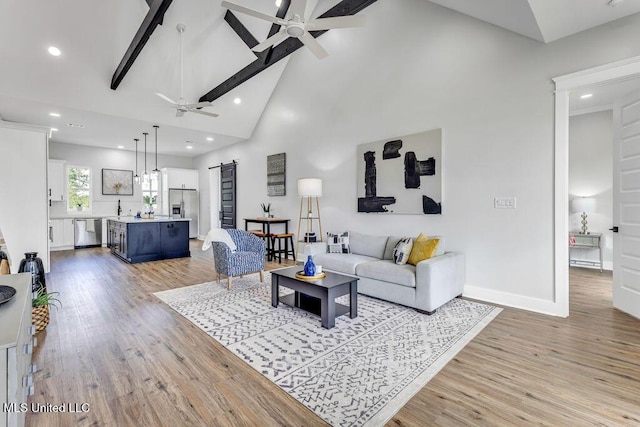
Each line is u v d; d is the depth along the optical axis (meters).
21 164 4.58
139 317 3.10
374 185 4.62
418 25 4.11
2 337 0.88
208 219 9.26
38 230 4.73
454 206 3.83
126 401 1.80
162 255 6.24
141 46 3.87
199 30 4.76
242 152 7.57
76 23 4.07
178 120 6.10
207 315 3.15
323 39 5.34
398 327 2.83
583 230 5.33
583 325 2.86
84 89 4.87
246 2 4.54
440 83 3.92
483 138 3.57
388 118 4.47
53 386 1.94
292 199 6.18
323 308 2.83
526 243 3.30
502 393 1.86
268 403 1.78
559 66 3.06
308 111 5.74
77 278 4.70
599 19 2.74
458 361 2.23
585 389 1.90
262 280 4.49
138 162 9.11
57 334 2.70
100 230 8.13
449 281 3.41
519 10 2.75
